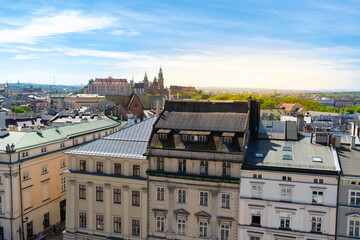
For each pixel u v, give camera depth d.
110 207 50.47
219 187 44.56
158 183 47.28
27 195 58.59
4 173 55.28
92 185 51.03
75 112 114.50
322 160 43.03
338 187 40.47
